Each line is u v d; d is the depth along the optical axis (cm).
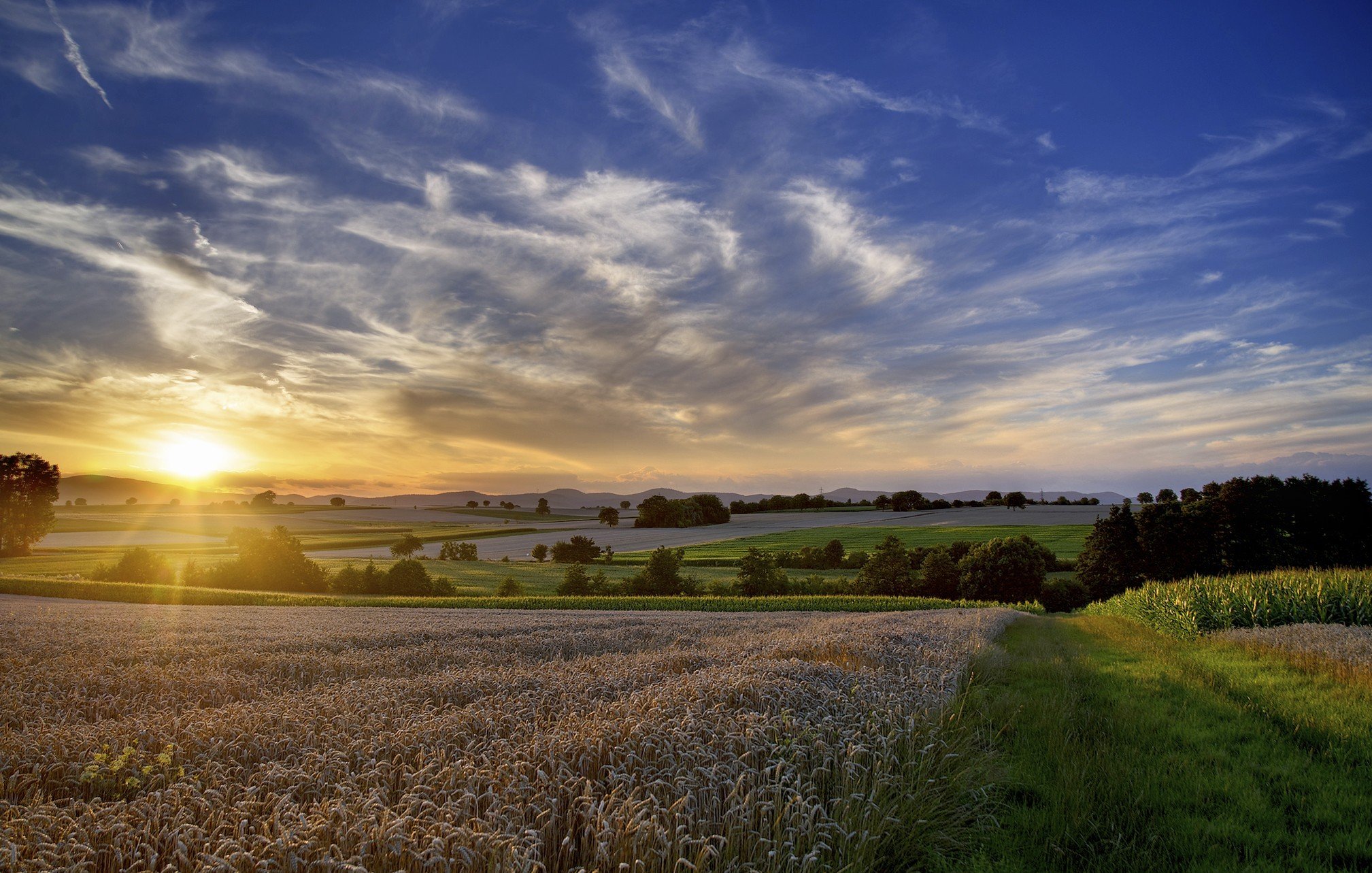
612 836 450
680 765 539
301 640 1739
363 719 741
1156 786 657
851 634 1666
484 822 452
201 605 3519
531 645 1675
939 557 6544
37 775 590
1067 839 561
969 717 881
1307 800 627
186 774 578
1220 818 589
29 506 7931
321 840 442
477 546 10675
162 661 1397
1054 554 7744
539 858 453
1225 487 5744
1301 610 1795
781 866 463
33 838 453
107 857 432
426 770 517
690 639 1814
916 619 2359
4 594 3759
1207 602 1916
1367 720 822
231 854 417
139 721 740
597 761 564
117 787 585
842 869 463
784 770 586
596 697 866
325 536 11500
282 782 544
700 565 7706
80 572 5922
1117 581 5934
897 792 595
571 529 13450
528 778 523
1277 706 920
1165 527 5788
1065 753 751
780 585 5875
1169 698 1036
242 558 5806
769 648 1367
